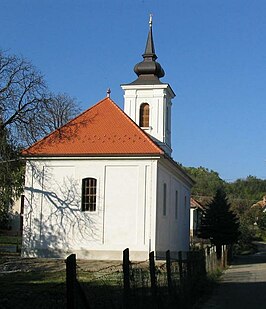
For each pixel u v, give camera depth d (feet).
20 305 39.58
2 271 81.46
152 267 40.01
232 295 67.05
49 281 67.26
